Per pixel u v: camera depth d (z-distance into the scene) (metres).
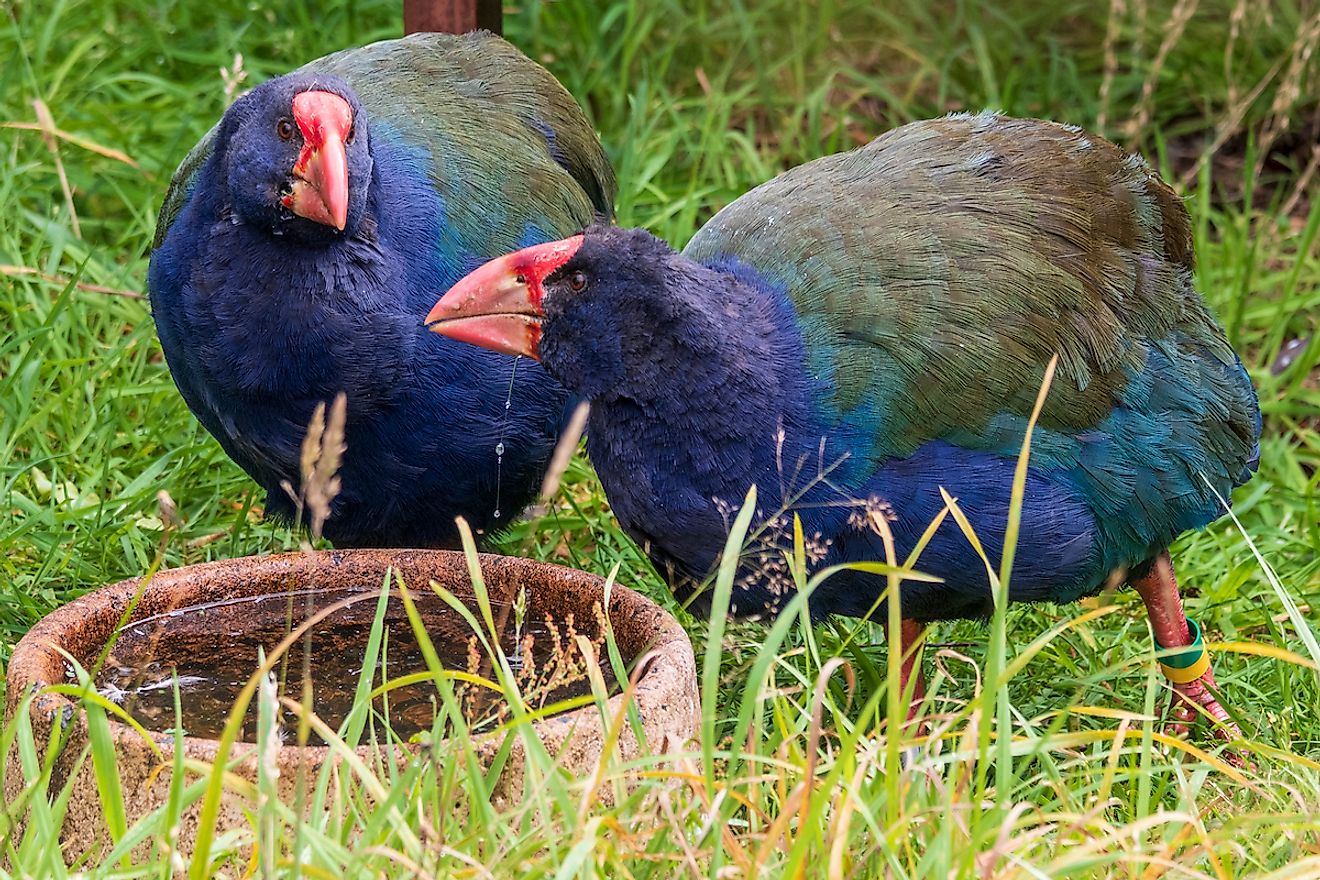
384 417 7.70
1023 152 7.77
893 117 13.20
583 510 9.74
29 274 10.60
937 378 7.03
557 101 9.10
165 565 8.94
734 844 5.55
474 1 9.95
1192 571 9.23
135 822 5.89
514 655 7.32
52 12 12.63
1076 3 13.91
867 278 7.12
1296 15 13.38
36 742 6.16
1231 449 7.89
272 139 7.36
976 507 7.10
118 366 10.34
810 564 7.07
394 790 5.41
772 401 6.83
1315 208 11.25
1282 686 7.83
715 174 12.09
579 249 6.79
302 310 7.44
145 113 12.38
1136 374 7.51
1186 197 10.70
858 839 5.83
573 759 6.03
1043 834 5.96
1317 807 6.17
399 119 8.11
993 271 7.22
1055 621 8.63
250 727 6.80
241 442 7.89
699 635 8.37
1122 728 6.16
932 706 7.05
